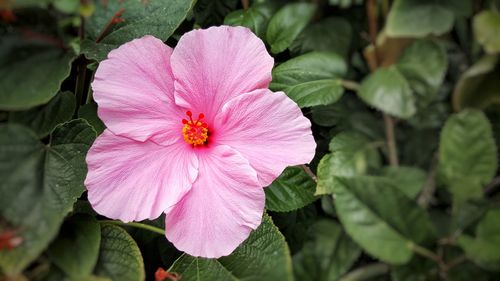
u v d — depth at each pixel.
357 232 0.46
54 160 0.44
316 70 0.47
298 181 0.47
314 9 0.48
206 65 0.43
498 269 0.46
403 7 0.46
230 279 0.45
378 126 0.48
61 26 0.44
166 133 0.44
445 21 0.46
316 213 0.49
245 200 0.43
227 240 0.43
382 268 0.48
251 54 0.43
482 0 0.46
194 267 0.46
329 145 0.48
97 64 0.46
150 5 0.45
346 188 0.46
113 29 0.45
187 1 0.45
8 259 0.41
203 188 0.44
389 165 0.48
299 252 0.48
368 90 0.47
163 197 0.43
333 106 0.48
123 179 0.43
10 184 0.42
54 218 0.42
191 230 0.43
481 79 0.46
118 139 0.43
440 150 0.47
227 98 0.44
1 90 0.41
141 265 0.44
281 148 0.43
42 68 0.42
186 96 0.44
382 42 0.47
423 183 0.47
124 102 0.43
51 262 0.43
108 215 0.43
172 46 0.49
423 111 0.47
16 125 0.43
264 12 0.49
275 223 0.48
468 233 0.46
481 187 0.46
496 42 0.45
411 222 0.46
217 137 0.44
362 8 0.48
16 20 0.42
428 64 0.46
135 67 0.43
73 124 0.45
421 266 0.47
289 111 0.43
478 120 0.46
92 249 0.44
